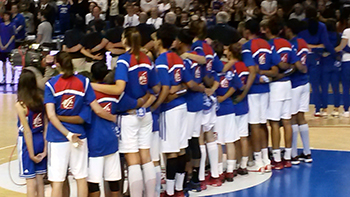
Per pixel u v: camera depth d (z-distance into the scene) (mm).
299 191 5781
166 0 12898
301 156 7191
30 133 4688
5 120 9750
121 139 4766
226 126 5945
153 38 5719
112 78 4750
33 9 14688
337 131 8883
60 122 4363
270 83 6461
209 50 5531
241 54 6012
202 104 5480
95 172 4609
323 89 9688
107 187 4930
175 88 5047
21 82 4625
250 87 6145
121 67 4586
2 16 13641
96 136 4559
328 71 9547
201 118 5566
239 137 6160
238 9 12125
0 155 7402
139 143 4855
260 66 6203
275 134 6609
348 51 9281
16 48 13773
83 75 4922
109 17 13391
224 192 5703
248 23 6266
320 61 9516
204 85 5590
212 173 5910
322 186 5977
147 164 4895
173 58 5047
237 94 6098
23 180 6211
